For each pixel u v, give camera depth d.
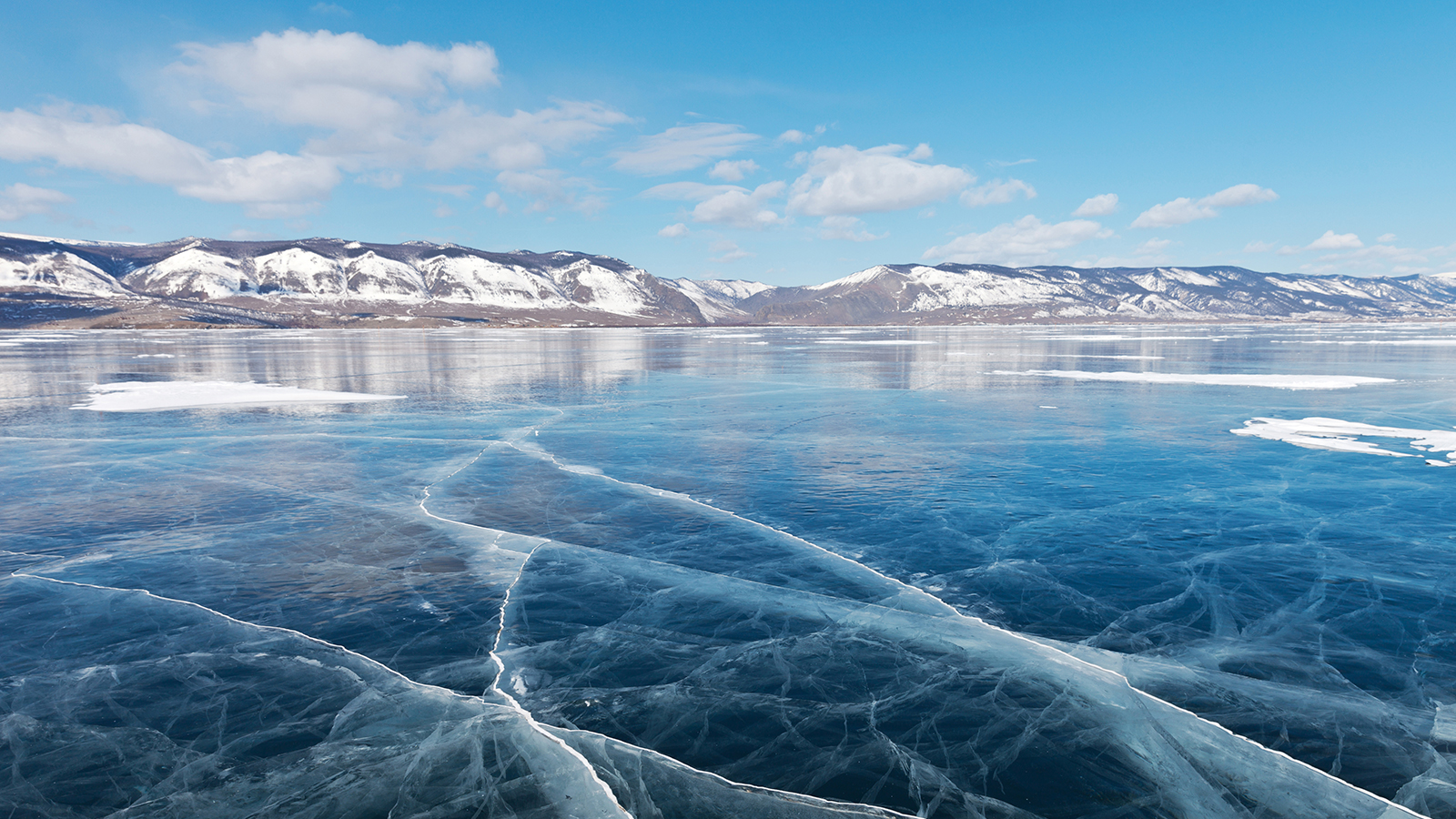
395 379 60.69
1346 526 19.52
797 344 131.62
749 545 18.45
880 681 11.98
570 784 9.51
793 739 10.42
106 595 15.54
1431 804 8.93
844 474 26.08
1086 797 9.16
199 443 31.89
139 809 9.08
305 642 13.41
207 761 10.05
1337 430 33.53
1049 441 31.80
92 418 38.88
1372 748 10.07
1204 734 10.45
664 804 9.09
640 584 16.00
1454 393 46.53
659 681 12.04
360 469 27.08
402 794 9.33
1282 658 12.57
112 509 21.83
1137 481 24.59
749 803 9.11
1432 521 19.91
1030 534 19.16
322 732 10.72
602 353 101.38
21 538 19.22
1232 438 32.12
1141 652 12.86
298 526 20.16
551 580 16.28
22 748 10.34
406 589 15.84
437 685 11.95
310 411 41.56
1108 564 16.97
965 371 67.44
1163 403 43.41
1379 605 14.62
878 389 52.22
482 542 18.78
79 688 11.91
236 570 16.95
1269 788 9.27
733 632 13.75
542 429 35.72
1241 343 120.69
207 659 12.84
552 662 12.67
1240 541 18.48
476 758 10.06
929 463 27.69
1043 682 11.85
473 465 27.64
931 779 9.52
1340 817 8.73
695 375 65.12
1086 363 76.38
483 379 61.00
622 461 28.28
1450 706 11.08
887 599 15.15
